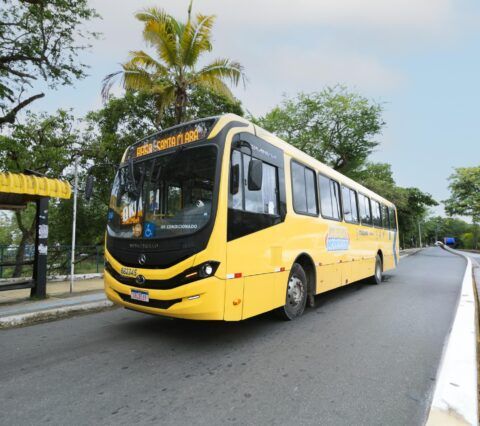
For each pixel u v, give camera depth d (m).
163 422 2.83
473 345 4.60
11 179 7.02
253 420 2.86
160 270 4.46
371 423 2.82
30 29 13.40
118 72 13.09
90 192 6.59
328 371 3.90
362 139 27.27
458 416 2.83
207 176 4.57
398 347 4.76
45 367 4.06
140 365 4.10
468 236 70.88
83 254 14.07
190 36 13.05
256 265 4.96
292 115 28.30
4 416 2.96
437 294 9.24
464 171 40.41
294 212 6.14
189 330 5.59
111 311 7.17
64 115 17.08
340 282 8.13
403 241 46.19
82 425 2.80
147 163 5.28
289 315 6.10
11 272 17.34
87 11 13.89
